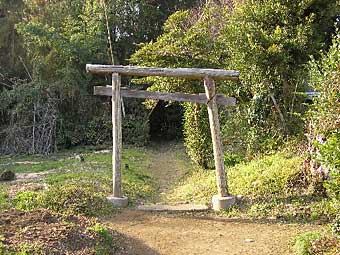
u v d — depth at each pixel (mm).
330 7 11656
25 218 6973
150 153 17984
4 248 5723
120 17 22281
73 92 20203
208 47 12516
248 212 8242
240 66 11344
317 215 7703
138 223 8055
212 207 8781
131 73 9164
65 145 19938
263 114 11820
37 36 19938
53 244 6012
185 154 16984
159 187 11453
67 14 21562
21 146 18891
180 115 21750
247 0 12078
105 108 20828
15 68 21609
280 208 8172
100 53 20906
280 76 11406
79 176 11000
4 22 21766
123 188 10055
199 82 12320
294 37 11242
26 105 19547
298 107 11609
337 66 7488
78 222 7090
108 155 16250
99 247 6273
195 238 7254
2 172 12266
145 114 20797
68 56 20281
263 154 11234
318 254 5898
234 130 12625
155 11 22797
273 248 6660
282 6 11359
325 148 5625
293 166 9266
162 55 12477
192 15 17016
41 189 9734
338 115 7012
